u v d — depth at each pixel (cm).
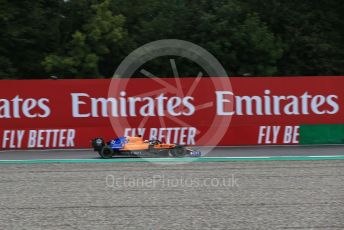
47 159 4769
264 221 2539
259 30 8588
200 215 2669
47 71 8050
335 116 5738
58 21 8669
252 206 2855
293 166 4241
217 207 2839
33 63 8412
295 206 2848
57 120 5556
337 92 5731
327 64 8944
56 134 5541
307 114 5719
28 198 3089
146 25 8800
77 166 4334
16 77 8225
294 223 2500
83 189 3350
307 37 8988
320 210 2753
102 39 8350
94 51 8356
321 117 5734
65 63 8019
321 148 5391
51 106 5547
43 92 5541
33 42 8362
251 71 8569
